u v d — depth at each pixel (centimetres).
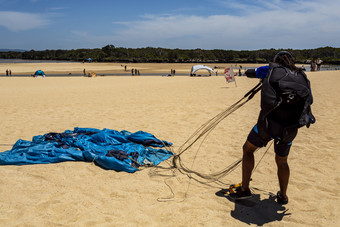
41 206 364
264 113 313
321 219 334
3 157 511
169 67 12275
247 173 360
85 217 340
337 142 618
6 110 1130
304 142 626
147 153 558
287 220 335
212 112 1015
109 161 485
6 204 369
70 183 433
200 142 645
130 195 397
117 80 3747
